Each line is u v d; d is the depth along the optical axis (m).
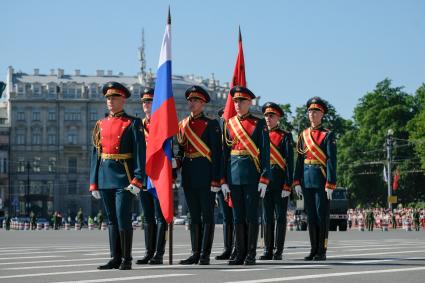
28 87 167.62
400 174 121.62
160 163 17.03
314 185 18.47
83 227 116.00
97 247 26.08
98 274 13.90
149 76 171.50
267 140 16.94
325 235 18.30
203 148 17.08
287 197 19.53
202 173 17.03
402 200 123.88
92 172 16.16
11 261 18.00
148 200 17.95
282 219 19.28
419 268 14.85
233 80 21.27
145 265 16.84
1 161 164.88
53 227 107.81
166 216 16.81
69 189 167.12
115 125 15.88
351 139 129.38
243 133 16.84
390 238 39.06
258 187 16.75
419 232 60.47
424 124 115.38
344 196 73.06
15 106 167.00
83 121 168.00
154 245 17.95
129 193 15.68
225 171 17.03
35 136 167.12
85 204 167.12
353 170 125.56
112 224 15.76
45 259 18.75
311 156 18.62
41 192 166.38
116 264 15.61
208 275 13.43
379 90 133.38
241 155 16.84
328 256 19.59
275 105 19.80
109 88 15.99
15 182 165.62
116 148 15.81
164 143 17.00
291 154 19.70
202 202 17.06
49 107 167.50
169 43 17.44
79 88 168.88
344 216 72.69
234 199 16.88
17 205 164.62
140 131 15.86
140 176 15.62
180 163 17.53
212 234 17.00
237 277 12.98
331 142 18.53
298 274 13.55
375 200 126.19
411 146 126.75
